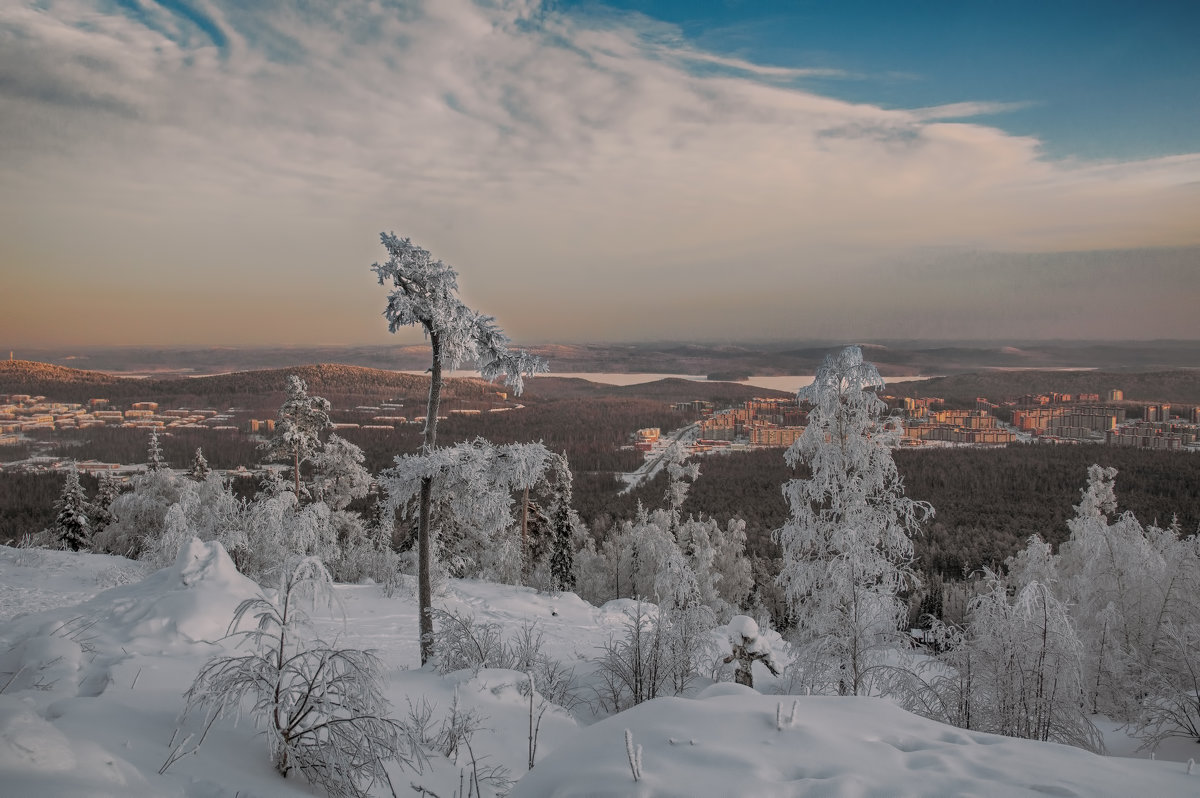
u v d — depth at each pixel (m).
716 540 45.22
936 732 4.35
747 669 12.14
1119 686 14.18
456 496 14.16
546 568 37.19
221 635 8.56
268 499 24.25
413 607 19.75
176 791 4.12
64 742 3.74
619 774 3.69
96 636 7.81
